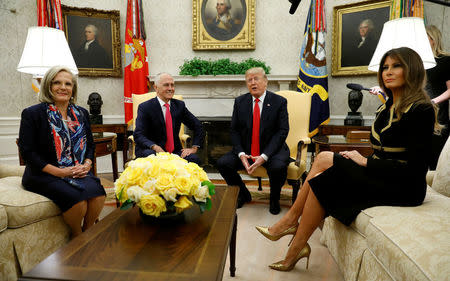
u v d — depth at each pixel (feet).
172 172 4.32
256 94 10.31
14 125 16.17
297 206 6.26
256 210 10.29
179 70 18.74
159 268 3.05
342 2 16.89
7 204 5.48
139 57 17.25
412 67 5.29
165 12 18.49
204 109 18.15
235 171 10.34
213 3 17.90
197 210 5.00
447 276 3.06
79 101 17.84
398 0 14.57
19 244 5.54
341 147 8.33
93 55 17.60
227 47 18.08
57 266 3.06
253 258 6.73
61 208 6.25
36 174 6.46
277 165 9.41
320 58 15.94
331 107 17.70
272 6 18.01
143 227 4.22
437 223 4.11
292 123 11.37
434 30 9.93
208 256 3.33
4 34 15.71
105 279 2.82
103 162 17.92
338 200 5.61
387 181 5.39
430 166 8.84
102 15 17.53
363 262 4.88
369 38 16.14
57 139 6.75
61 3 17.11
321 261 6.62
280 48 18.17
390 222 4.45
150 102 10.51
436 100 9.29
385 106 5.94
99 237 3.84
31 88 16.57
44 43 9.09
